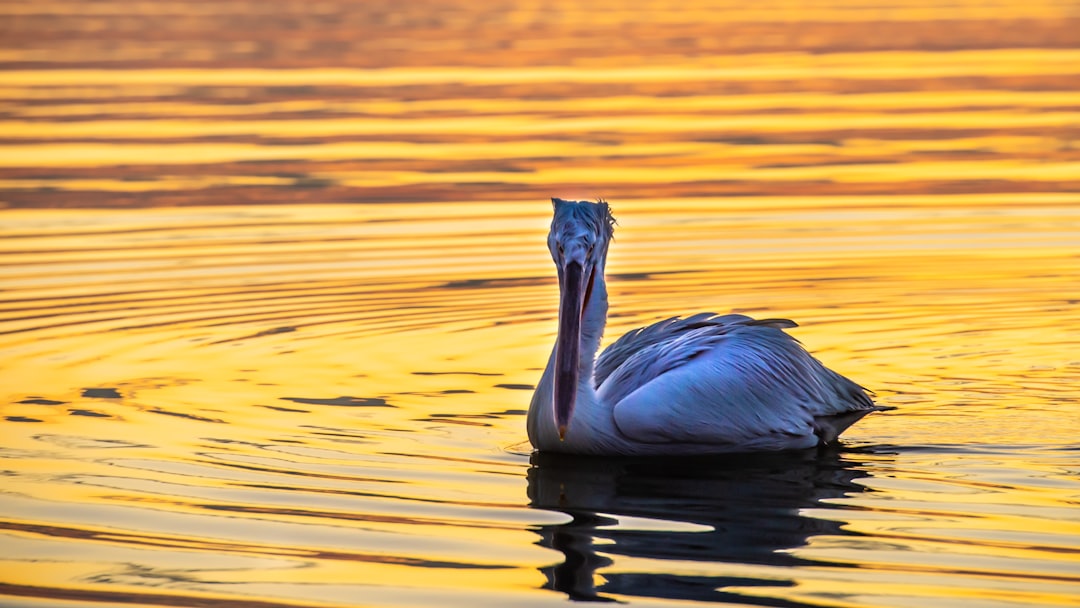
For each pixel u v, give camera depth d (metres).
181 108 28.83
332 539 8.77
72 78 33.09
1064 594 7.76
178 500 9.48
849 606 7.67
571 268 10.14
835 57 34.47
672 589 7.97
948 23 40.94
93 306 15.00
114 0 52.94
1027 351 13.25
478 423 11.36
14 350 13.41
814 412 11.12
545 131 25.50
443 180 21.47
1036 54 34.28
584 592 7.91
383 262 16.89
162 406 11.73
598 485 9.87
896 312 14.66
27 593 8.02
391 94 30.19
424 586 8.04
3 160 23.58
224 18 45.72
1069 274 15.98
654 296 15.34
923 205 19.38
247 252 17.41
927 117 26.30
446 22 43.66
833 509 9.26
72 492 9.66
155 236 18.25
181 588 8.05
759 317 14.49
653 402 10.45
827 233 17.95
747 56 34.84
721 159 22.73
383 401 11.93
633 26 41.56
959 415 11.42
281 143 24.83
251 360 13.16
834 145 23.81
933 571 8.12
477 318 14.64
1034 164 21.92
